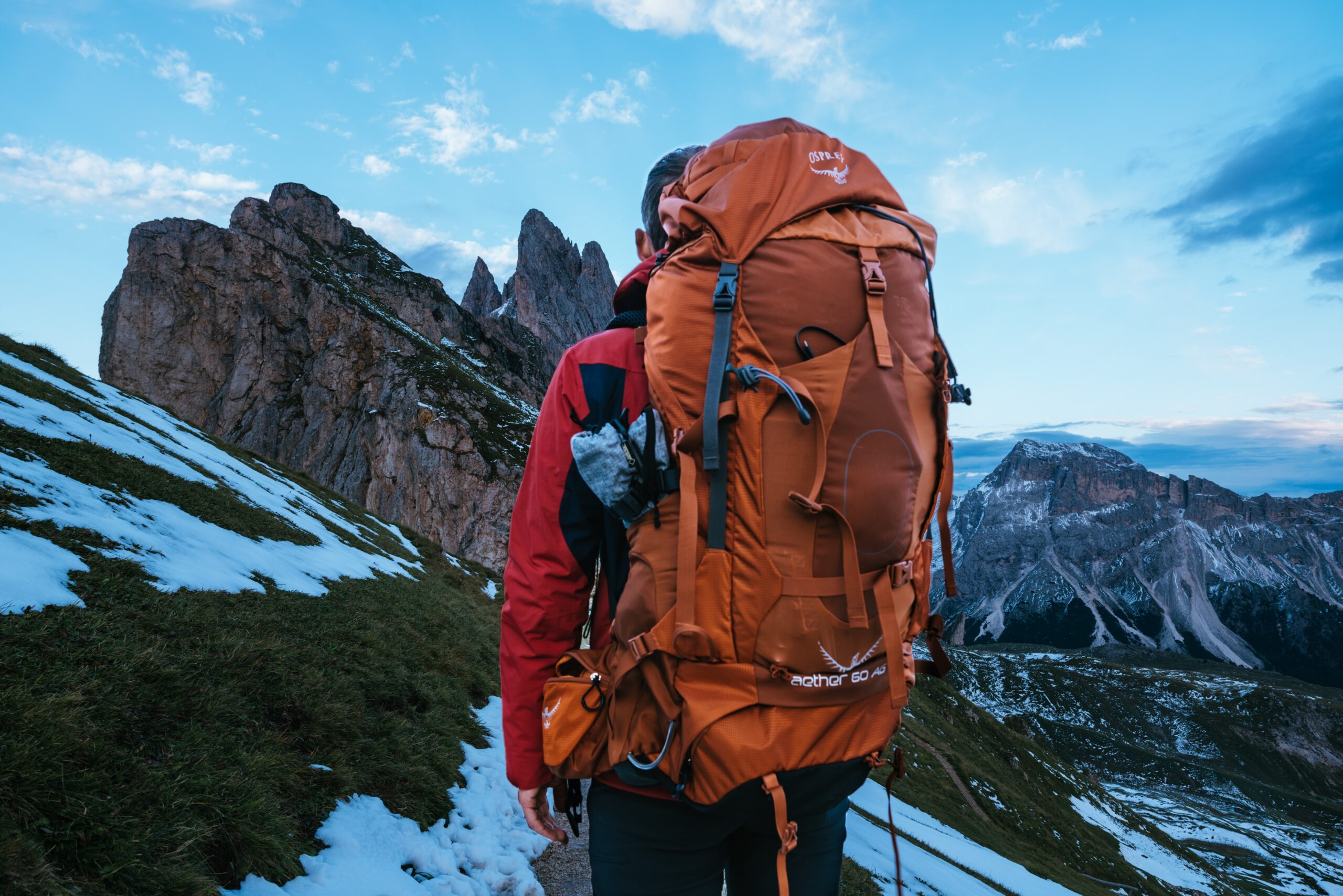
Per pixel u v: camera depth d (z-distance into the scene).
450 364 106.38
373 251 133.50
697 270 1.45
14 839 2.69
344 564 14.58
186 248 106.56
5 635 4.27
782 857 1.36
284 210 128.75
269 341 105.94
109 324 104.62
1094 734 173.38
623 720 1.47
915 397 1.48
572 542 1.58
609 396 1.61
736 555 1.36
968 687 192.88
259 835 3.74
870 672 1.40
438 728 7.34
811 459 1.36
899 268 1.50
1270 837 124.50
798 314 1.39
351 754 5.58
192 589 7.19
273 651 6.23
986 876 31.45
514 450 91.25
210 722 4.56
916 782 55.16
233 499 15.18
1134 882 61.47
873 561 1.40
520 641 1.62
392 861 4.57
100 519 7.96
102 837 3.04
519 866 5.35
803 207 1.46
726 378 1.38
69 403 16.03
